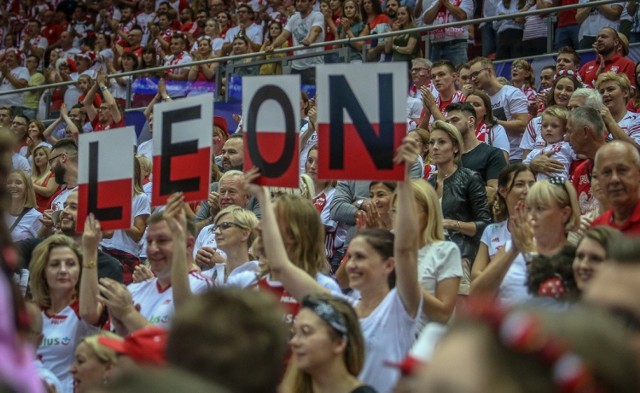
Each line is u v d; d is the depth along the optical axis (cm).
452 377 177
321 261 649
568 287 534
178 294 618
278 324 265
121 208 691
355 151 584
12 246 345
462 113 1043
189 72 1611
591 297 246
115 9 2320
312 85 1522
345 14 1678
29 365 288
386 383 569
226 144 1111
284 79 614
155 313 686
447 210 909
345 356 527
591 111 894
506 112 1302
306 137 1225
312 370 521
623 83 1083
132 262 1004
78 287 712
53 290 709
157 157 664
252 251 786
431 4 1711
